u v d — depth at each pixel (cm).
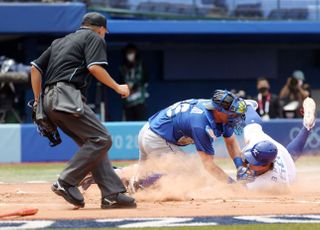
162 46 6544
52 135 2084
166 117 2322
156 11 6025
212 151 2255
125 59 5500
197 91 6712
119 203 2034
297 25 5997
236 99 2217
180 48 6581
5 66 5256
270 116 5375
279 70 6800
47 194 2561
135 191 2362
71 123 1991
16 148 4878
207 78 6656
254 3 6188
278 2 6200
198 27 5894
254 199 2245
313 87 6831
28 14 5466
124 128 4981
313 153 5131
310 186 2694
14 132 4872
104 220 1770
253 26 5969
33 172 4041
